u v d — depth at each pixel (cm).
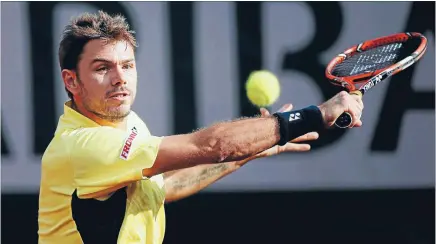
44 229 1163
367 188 2139
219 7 2086
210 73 2084
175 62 2078
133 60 1129
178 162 1050
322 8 2108
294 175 2123
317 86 2103
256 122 1055
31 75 2056
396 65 1300
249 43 2094
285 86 2098
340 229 2141
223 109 2091
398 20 2122
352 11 2114
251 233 2123
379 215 2144
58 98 2064
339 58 1424
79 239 1120
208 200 2117
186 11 2080
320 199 2133
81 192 1077
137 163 1048
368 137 2131
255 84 1417
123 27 1116
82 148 1070
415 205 2147
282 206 2128
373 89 2125
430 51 2125
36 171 2070
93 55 1093
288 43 2102
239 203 2119
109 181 1055
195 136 1052
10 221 2075
